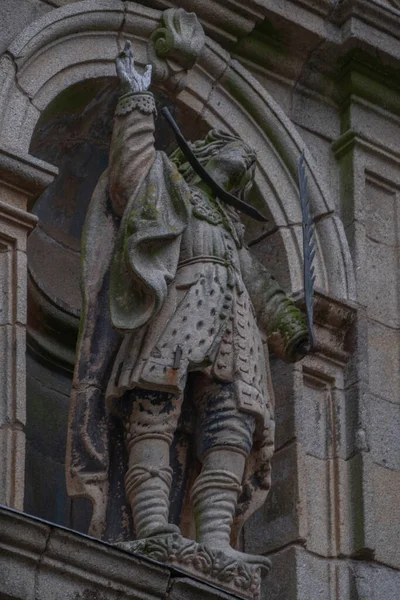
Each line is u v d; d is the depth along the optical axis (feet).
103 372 40.96
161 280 39.99
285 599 42.91
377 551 43.80
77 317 46.93
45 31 44.62
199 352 40.06
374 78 49.65
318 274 46.60
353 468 44.70
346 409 45.47
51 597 36.37
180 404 40.24
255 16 48.01
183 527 41.22
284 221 46.65
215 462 40.32
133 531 40.01
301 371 45.19
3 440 40.14
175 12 46.57
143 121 41.52
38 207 47.14
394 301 47.50
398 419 45.91
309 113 48.98
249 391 40.68
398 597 43.60
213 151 43.45
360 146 48.75
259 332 42.19
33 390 45.78
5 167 42.39
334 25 49.29
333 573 43.52
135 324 39.96
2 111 43.39
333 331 46.09
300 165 43.55
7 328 41.14
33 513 44.57
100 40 45.62
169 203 40.98
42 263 46.93
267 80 48.75
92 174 47.83
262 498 41.32
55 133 46.16
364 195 48.32
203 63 47.01
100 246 41.65
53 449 45.70
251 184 43.88
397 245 48.39
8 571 36.09
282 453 44.50
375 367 46.26
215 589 37.81
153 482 39.68
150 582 37.24
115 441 40.75
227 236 41.98
